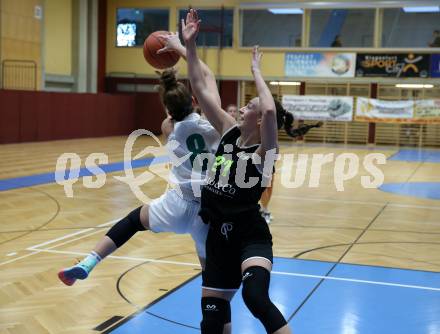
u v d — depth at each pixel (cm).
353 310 458
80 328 409
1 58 2078
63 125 2233
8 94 1964
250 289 286
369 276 557
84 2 2552
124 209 889
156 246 658
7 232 718
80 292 489
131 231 355
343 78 2495
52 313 438
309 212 915
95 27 2655
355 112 2494
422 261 620
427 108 2403
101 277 534
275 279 539
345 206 979
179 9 2650
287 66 2553
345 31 2638
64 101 2230
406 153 2145
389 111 2448
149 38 395
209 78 369
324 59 2511
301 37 2559
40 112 2111
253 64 328
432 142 2469
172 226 355
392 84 2462
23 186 1099
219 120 340
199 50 2630
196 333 403
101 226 762
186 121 367
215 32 2605
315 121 2528
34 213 842
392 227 807
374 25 2478
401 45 2578
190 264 584
